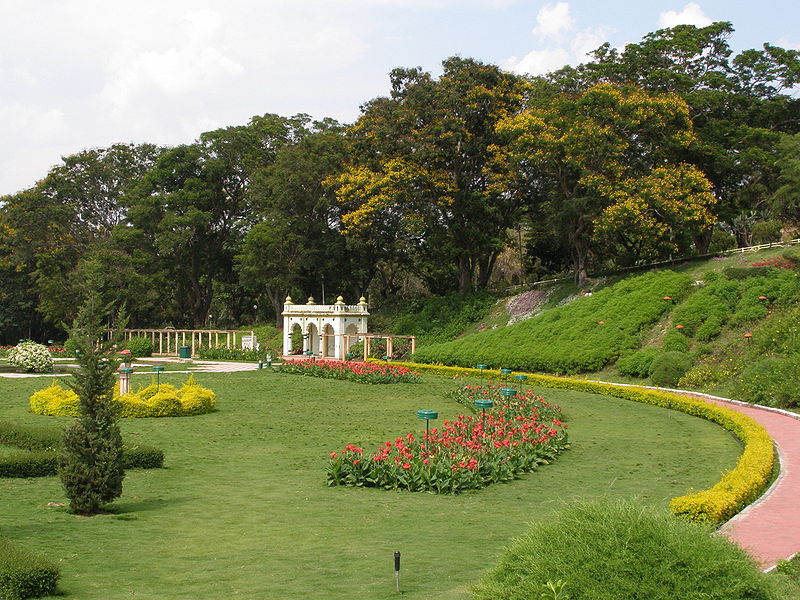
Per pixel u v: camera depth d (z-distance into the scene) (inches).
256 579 321.7
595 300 1555.1
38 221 2354.8
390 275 2532.0
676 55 1798.7
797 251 1416.1
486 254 2112.5
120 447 463.8
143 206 2244.1
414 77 1956.2
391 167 1866.4
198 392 974.4
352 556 359.3
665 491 512.4
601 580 223.6
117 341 465.7
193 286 2448.3
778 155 1663.4
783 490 486.9
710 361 1174.3
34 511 453.4
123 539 394.3
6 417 883.4
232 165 2354.8
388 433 796.6
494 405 903.7
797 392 865.5
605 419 891.4
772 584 233.8
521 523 431.5
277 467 619.2
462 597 288.0
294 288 2279.8
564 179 1754.4
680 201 1529.3
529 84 1975.9
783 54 1787.6
